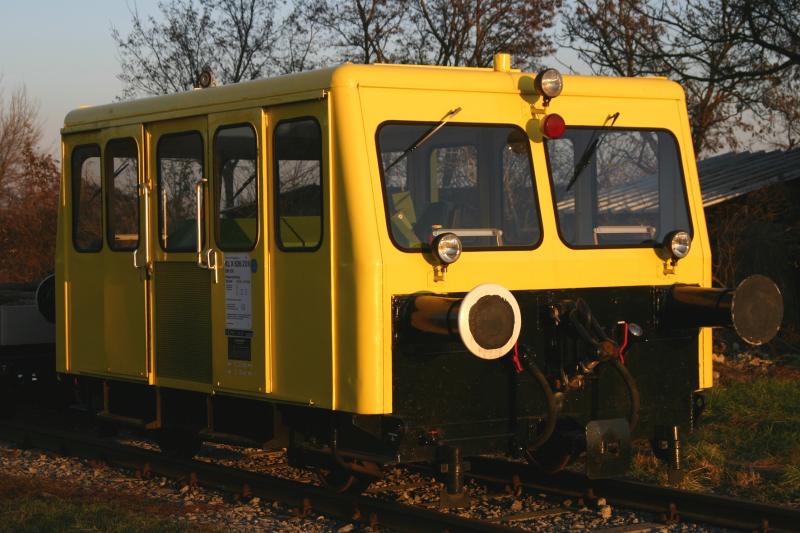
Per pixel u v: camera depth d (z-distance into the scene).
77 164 8.95
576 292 7.18
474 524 6.38
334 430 6.92
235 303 7.35
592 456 6.69
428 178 6.78
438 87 6.84
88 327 8.86
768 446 9.14
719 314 7.05
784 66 19.61
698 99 23.09
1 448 10.02
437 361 6.64
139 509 7.38
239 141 7.30
